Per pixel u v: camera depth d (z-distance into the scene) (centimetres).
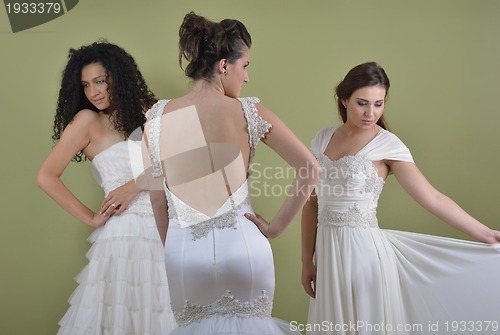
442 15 346
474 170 347
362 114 278
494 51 344
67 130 311
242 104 223
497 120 346
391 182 352
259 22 352
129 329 299
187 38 227
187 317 223
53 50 354
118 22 354
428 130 348
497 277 271
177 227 226
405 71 348
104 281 303
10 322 358
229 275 217
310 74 352
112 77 318
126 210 310
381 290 274
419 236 284
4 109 354
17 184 355
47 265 357
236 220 222
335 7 350
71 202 308
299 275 359
